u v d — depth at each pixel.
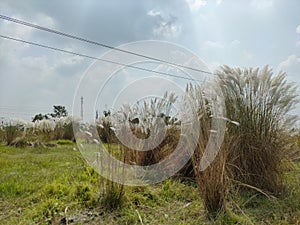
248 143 2.83
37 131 10.39
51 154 6.08
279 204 2.39
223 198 2.18
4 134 8.55
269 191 2.71
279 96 2.94
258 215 2.21
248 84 2.99
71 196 2.59
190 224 2.05
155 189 2.96
